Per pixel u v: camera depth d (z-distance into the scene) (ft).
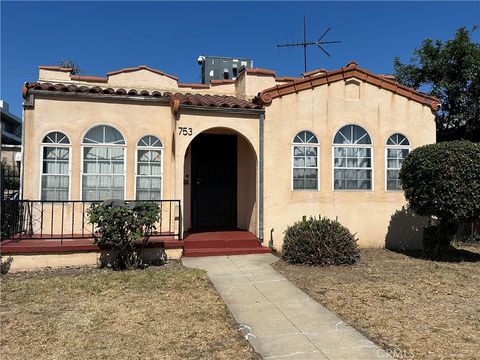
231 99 33.63
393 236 32.60
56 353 13.78
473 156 26.30
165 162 30.14
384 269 25.57
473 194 25.94
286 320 17.03
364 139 32.55
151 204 24.99
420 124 33.47
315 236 26.32
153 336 15.23
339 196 31.78
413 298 19.89
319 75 31.60
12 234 26.66
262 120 30.32
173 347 14.33
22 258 24.30
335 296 20.15
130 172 29.50
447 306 18.78
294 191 30.94
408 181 28.63
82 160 28.71
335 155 31.91
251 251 28.84
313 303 19.15
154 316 17.24
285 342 14.87
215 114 29.48
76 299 19.25
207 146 34.12
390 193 32.71
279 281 22.67
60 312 17.57
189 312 17.79
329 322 16.83
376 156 32.58
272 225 30.37
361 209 32.17
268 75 36.45
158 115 30.19
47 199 28.19
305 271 24.73
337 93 32.12
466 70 39.55
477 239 36.09
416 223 32.99
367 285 22.00
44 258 24.58
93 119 28.96
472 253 31.89
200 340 14.96
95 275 23.43
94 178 28.96
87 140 28.86
